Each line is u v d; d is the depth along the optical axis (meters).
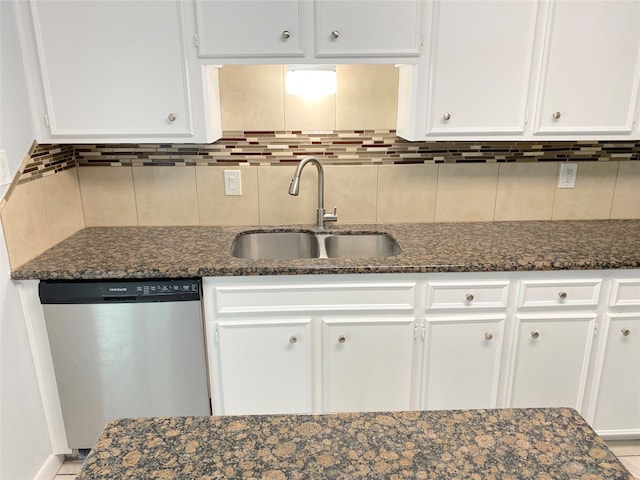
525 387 1.96
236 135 2.20
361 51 1.79
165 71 1.79
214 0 1.72
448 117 1.89
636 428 2.04
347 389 1.93
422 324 1.86
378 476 0.72
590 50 1.83
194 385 1.86
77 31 1.74
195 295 1.74
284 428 0.84
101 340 1.78
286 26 1.75
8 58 1.67
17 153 1.72
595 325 1.88
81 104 1.81
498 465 0.74
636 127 1.93
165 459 0.76
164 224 2.30
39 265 1.75
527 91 1.87
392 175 2.28
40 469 1.85
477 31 1.80
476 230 2.21
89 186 2.23
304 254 2.30
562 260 1.79
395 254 2.08
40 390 1.85
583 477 0.72
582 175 2.31
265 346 1.86
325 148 2.23
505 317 1.86
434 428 0.83
